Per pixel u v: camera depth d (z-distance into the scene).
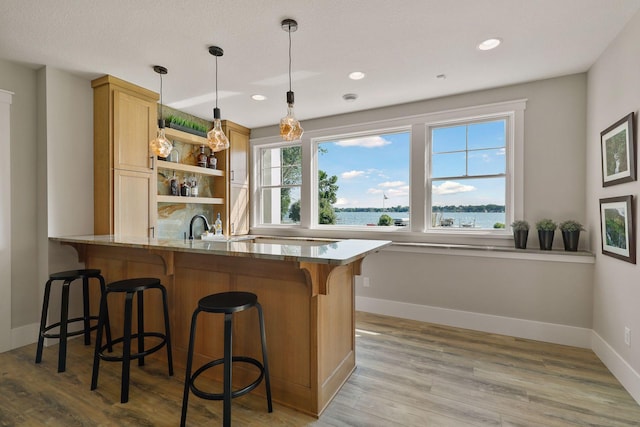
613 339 2.26
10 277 2.63
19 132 2.69
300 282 1.86
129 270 2.62
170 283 2.35
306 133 4.17
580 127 2.78
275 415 1.79
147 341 2.51
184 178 4.04
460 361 2.44
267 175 4.71
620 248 2.13
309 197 4.19
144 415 1.78
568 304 2.76
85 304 2.61
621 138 2.11
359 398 1.95
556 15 1.99
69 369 2.29
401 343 2.78
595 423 1.72
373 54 2.50
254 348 2.02
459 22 2.07
